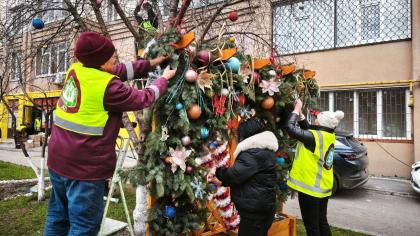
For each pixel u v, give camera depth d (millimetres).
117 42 6270
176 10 3598
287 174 3613
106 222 4074
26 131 15422
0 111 14992
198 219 2719
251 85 3098
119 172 2502
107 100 1929
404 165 8430
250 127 2723
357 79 8883
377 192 7219
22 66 5477
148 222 2543
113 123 2033
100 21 3605
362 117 9086
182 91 2445
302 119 3604
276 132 3660
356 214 5590
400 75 8375
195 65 2648
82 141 1915
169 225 2527
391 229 4785
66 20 4066
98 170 1956
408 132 8430
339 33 9125
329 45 9227
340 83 9102
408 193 6992
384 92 8773
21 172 8203
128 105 1968
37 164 9867
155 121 2527
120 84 1973
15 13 4047
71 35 4445
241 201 2602
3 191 6184
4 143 16828
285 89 3488
